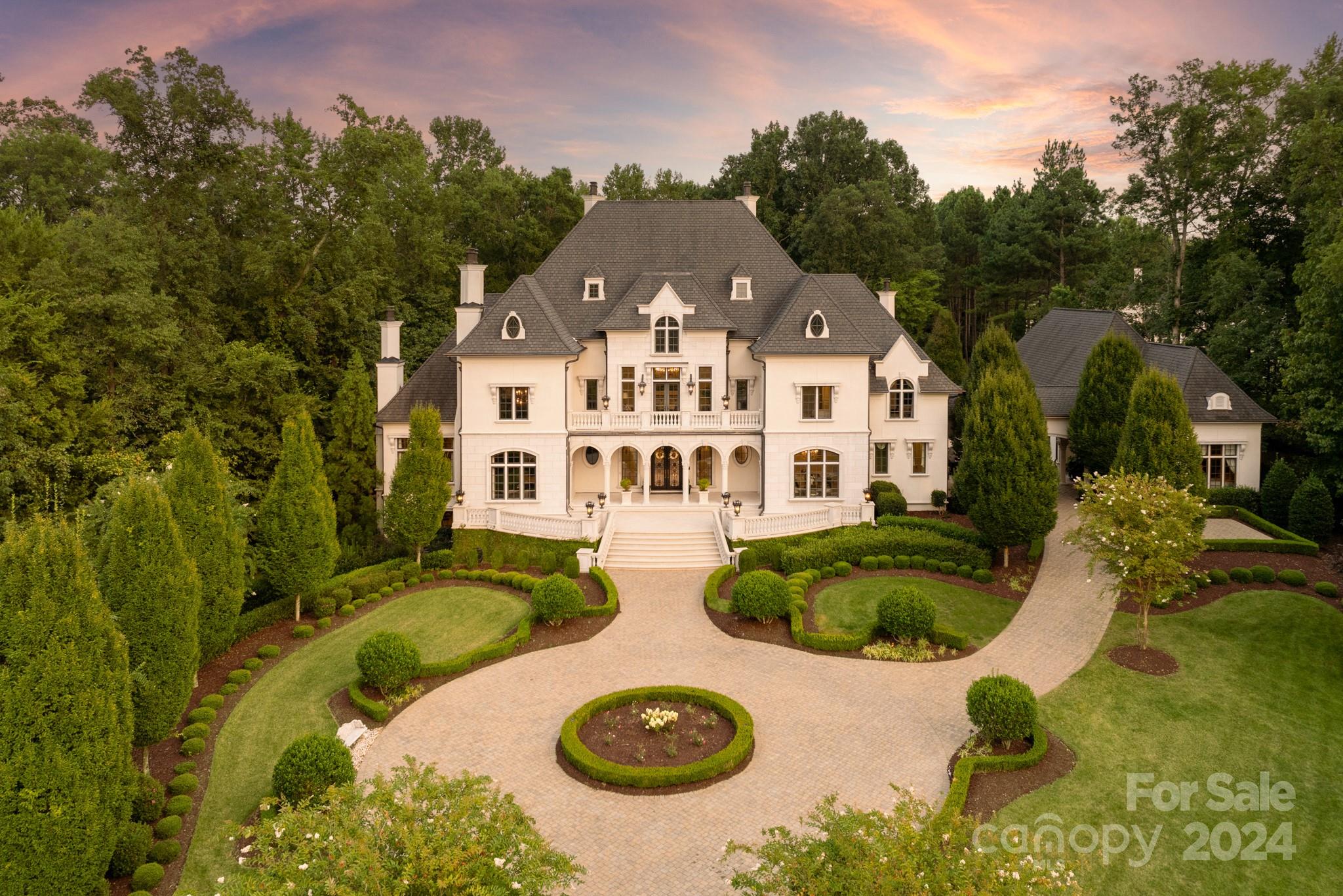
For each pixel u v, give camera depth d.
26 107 61.28
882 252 77.19
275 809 19.69
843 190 77.81
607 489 45.56
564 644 30.83
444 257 70.25
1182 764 23.17
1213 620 32.53
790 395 44.50
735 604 31.94
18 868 15.63
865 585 36.03
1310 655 29.80
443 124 96.50
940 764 22.61
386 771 22.22
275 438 46.31
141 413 40.50
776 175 88.31
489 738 24.08
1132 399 36.88
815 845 13.36
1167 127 61.94
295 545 31.88
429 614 33.69
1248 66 58.47
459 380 44.06
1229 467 47.31
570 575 37.41
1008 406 36.44
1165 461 35.25
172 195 49.34
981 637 31.36
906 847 13.03
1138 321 71.31
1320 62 53.97
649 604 34.62
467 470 44.25
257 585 36.50
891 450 47.53
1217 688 27.56
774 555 38.38
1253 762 23.39
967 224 102.44
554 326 44.81
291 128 55.00
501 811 14.18
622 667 28.86
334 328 55.81
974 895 11.99
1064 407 51.97
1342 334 39.41
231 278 52.84
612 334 46.06
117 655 17.64
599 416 45.44
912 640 30.34
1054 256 89.06
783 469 44.75
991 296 91.25
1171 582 30.44
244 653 29.95
